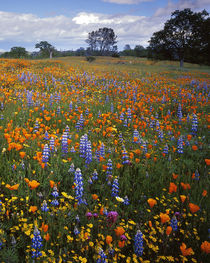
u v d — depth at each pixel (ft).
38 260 7.61
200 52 181.16
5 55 337.31
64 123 25.12
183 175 14.44
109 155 16.55
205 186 12.92
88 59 199.93
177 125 28.37
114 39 404.77
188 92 48.62
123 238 8.20
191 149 18.83
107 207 10.67
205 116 30.12
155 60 193.57
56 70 82.53
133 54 427.33
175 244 9.50
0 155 14.14
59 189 12.33
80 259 7.52
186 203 11.56
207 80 80.79
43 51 360.89
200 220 10.42
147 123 26.58
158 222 9.93
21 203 10.57
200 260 8.63
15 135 16.14
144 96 43.14
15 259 7.57
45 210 9.12
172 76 93.81
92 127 23.62
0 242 7.72
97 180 13.34
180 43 178.60
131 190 12.57
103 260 7.40
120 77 77.41
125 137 22.81
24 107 29.89
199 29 173.68
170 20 179.93
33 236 7.69
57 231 9.19
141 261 8.05
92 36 402.72
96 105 36.45
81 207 10.32
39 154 12.66
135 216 10.75
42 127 22.74
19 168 12.82
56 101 35.01
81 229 9.23
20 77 56.80
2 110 27.84
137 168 15.35
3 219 9.32
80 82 60.29
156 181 13.78
